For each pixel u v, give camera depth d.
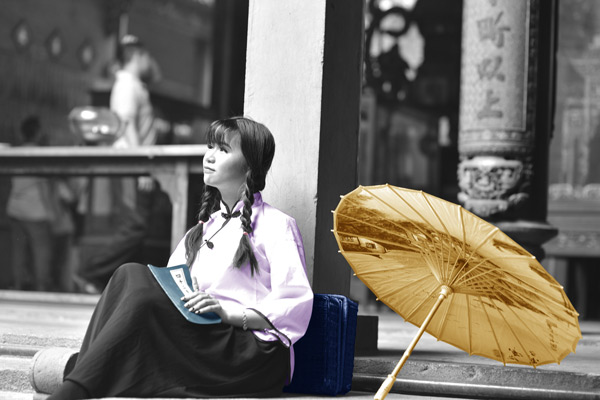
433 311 3.56
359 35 5.04
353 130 4.97
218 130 3.93
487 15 7.27
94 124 9.29
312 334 3.85
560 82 15.12
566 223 14.29
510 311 3.56
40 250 12.37
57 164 8.48
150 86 18.23
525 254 3.32
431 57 18.48
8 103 15.71
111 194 13.12
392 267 3.78
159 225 11.77
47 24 16.36
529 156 7.28
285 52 4.69
